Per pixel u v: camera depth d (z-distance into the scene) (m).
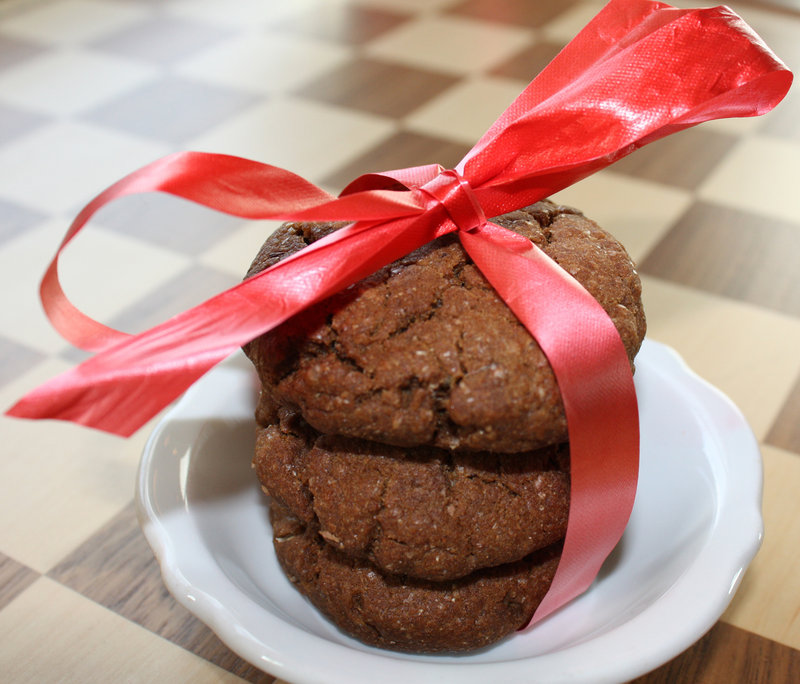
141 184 0.17
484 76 0.47
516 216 0.21
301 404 0.18
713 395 0.23
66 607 0.22
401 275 0.19
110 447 0.27
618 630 0.18
